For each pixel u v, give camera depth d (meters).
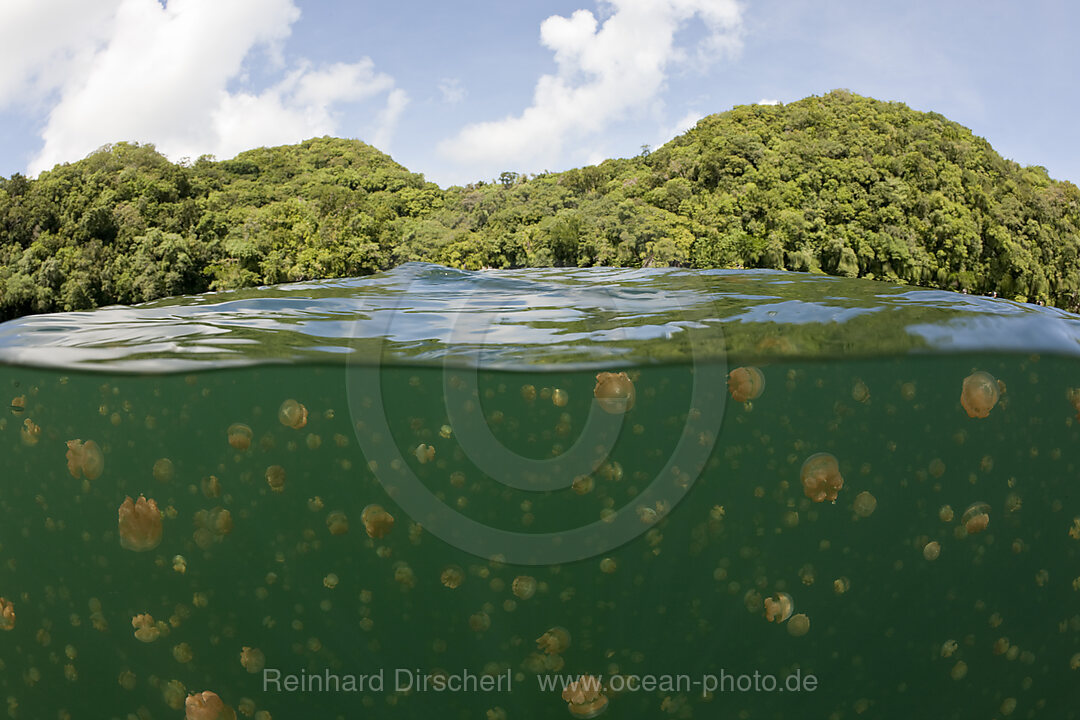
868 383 2.59
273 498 2.48
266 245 51.75
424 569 2.36
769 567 2.44
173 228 50.75
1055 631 2.60
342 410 2.76
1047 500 2.63
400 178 63.97
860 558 2.47
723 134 60.88
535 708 2.38
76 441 2.51
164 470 2.39
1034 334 2.56
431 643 2.35
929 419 2.56
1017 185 61.66
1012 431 2.54
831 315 2.75
